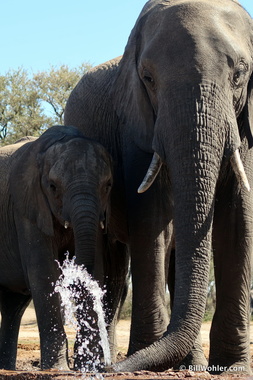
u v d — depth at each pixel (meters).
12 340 12.66
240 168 8.81
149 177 8.89
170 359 7.54
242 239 9.47
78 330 9.88
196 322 7.86
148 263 9.62
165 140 8.68
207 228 8.31
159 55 8.88
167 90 8.70
